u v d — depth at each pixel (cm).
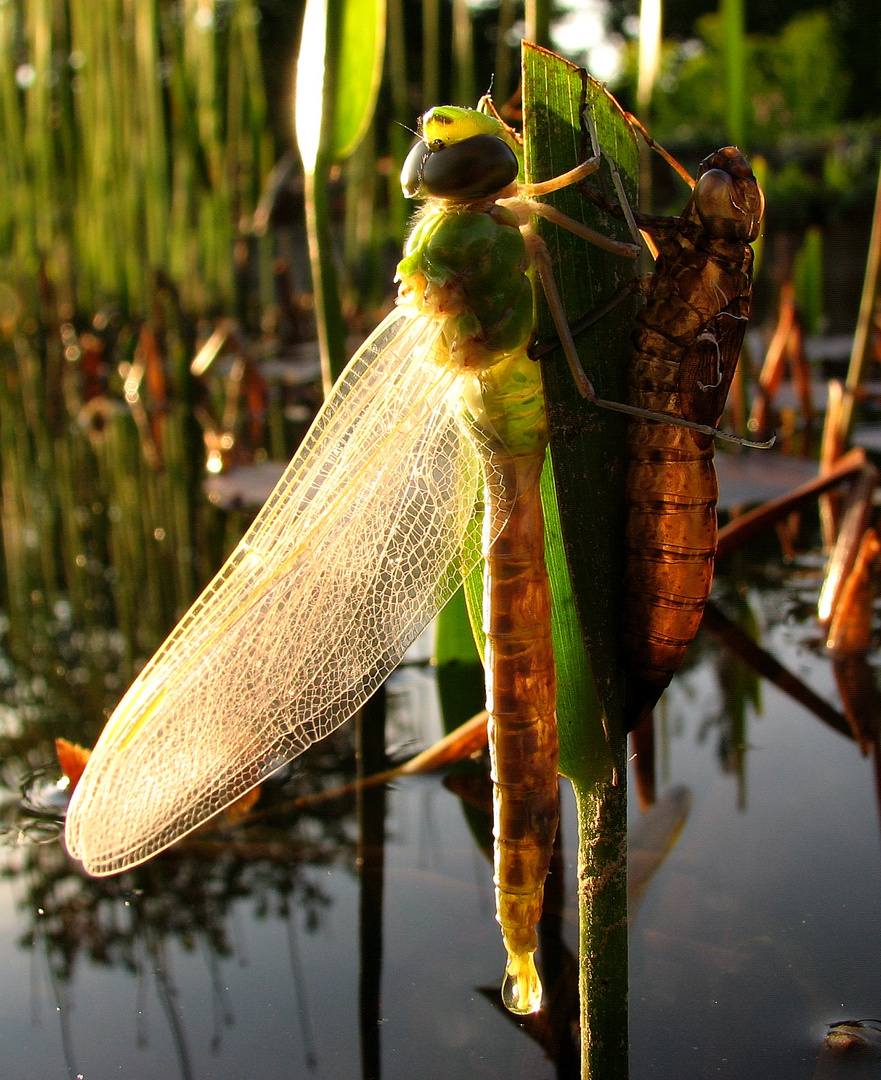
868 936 20
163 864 22
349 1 23
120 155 76
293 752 19
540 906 18
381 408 18
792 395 70
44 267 90
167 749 19
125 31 74
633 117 17
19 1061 19
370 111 24
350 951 20
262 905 21
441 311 17
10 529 51
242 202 81
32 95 82
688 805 23
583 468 17
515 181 17
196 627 19
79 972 20
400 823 23
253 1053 19
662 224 17
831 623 30
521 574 18
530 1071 18
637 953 20
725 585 36
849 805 22
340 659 19
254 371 73
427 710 27
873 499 32
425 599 19
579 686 17
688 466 17
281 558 19
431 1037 19
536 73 17
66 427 77
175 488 56
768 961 19
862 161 163
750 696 26
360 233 86
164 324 77
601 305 17
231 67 71
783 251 87
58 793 24
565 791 23
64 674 31
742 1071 18
